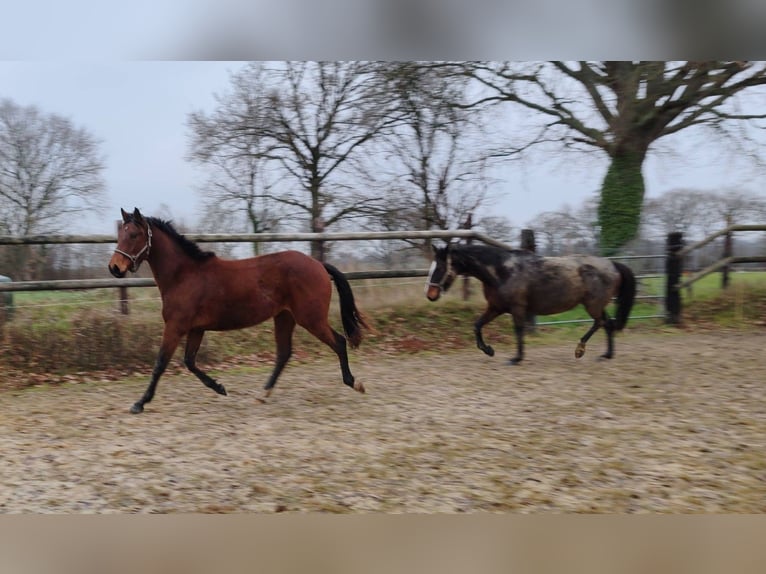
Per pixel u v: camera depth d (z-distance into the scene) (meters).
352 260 11.41
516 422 5.83
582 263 8.59
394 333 10.50
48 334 8.59
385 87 14.68
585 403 6.48
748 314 12.14
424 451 5.01
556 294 8.48
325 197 16.27
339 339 6.81
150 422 6.10
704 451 4.84
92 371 8.51
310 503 4.02
